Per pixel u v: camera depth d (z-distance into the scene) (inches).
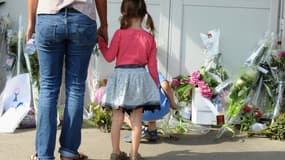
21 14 214.5
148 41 153.9
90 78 213.5
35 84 197.8
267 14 222.4
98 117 193.2
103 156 161.6
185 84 207.5
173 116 204.5
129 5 154.3
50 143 141.8
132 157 152.6
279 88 202.8
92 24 139.1
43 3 137.0
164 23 219.3
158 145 177.2
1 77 212.1
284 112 205.5
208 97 202.4
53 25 135.3
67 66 142.6
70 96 142.7
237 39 222.2
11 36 206.5
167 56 220.5
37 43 139.9
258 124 197.3
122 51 153.3
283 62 205.3
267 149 175.0
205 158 162.6
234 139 188.2
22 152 162.9
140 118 153.9
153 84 153.9
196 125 203.6
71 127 142.8
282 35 220.4
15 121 189.0
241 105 195.9
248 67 202.1
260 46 205.0
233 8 221.1
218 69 208.8
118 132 154.1
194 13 220.1
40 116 141.4
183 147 175.6
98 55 212.5
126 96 150.5
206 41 212.5
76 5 135.9
